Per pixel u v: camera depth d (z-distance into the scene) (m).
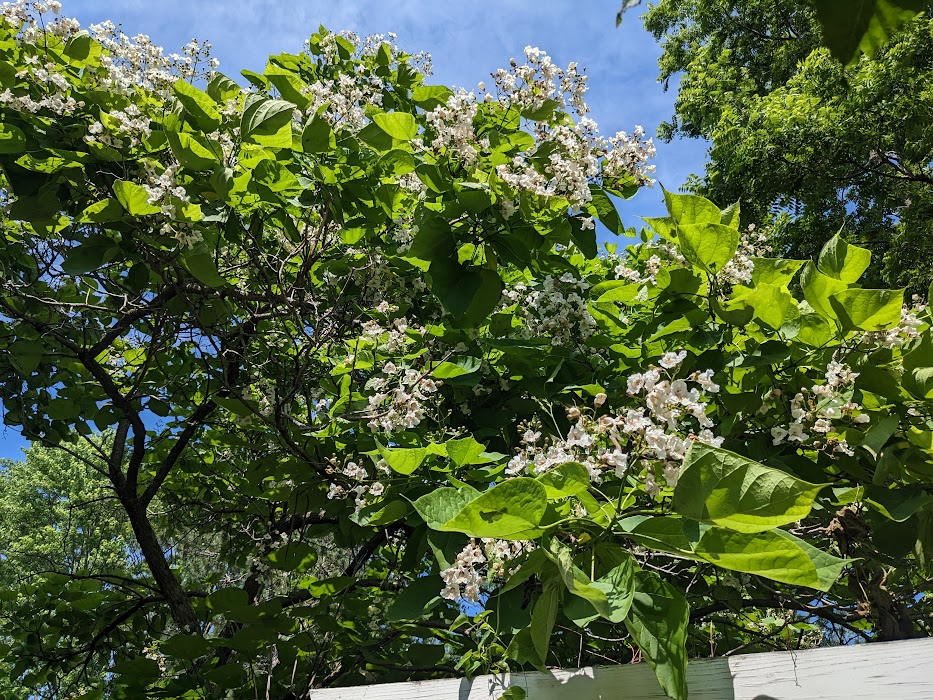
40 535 18.02
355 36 4.23
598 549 1.24
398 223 3.27
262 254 3.30
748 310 2.04
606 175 2.80
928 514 1.74
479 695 1.43
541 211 2.44
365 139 2.76
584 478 1.18
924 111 9.46
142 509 4.14
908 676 1.05
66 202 3.01
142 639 4.36
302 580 2.85
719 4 13.70
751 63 13.94
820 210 11.16
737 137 11.28
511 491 1.12
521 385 2.91
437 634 2.79
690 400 1.33
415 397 2.44
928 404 1.85
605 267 3.71
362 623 3.47
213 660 3.46
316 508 3.33
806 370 2.20
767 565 1.03
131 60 3.29
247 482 4.05
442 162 2.67
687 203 2.16
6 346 3.69
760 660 1.18
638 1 0.48
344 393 3.02
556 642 2.72
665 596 1.16
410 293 3.30
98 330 3.72
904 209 10.21
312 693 1.65
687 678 1.23
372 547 3.54
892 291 1.81
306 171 3.06
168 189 2.67
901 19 0.38
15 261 3.44
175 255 2.87
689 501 1.02
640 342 2.77
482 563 1.75
